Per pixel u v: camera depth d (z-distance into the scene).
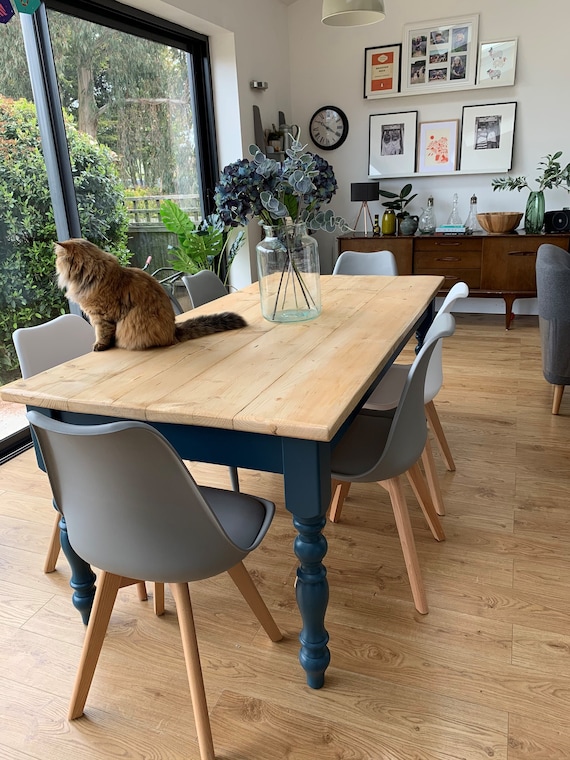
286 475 1.23
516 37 4.23
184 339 1.79
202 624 1.67
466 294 1.89
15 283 2.77
